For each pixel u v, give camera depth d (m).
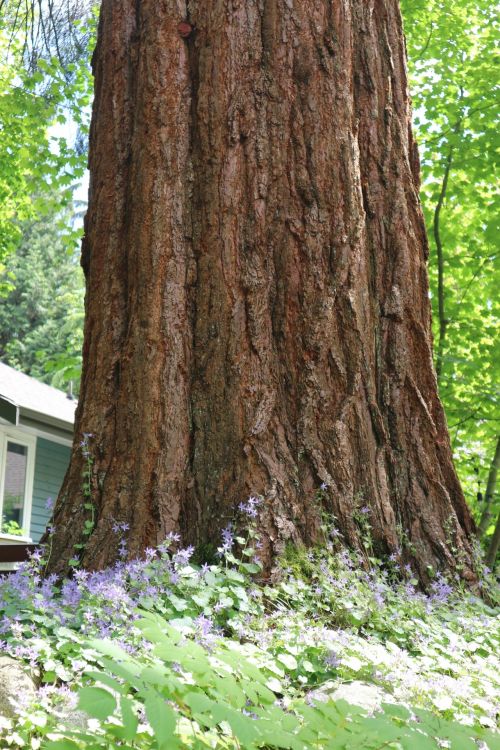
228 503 4.32
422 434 5.01
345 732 1.92
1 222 16.05
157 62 4.85
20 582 3.59
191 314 4.64
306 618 3.84
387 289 5.13
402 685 3.19
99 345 4.76
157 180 4.72
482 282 10.76
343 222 4.86
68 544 4.37
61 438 13.47
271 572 4.12
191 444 4.49
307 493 4.48
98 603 3.38
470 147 10.05
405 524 4.83
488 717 3.13
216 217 4.68
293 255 4.74
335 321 4.78
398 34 5.57
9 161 13.23
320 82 4.93
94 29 7.16
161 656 1.83
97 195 5.04
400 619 4.09
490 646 4.24
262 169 4.77
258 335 4.60
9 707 2.70
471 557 4.98
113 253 4.87
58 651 3.06
